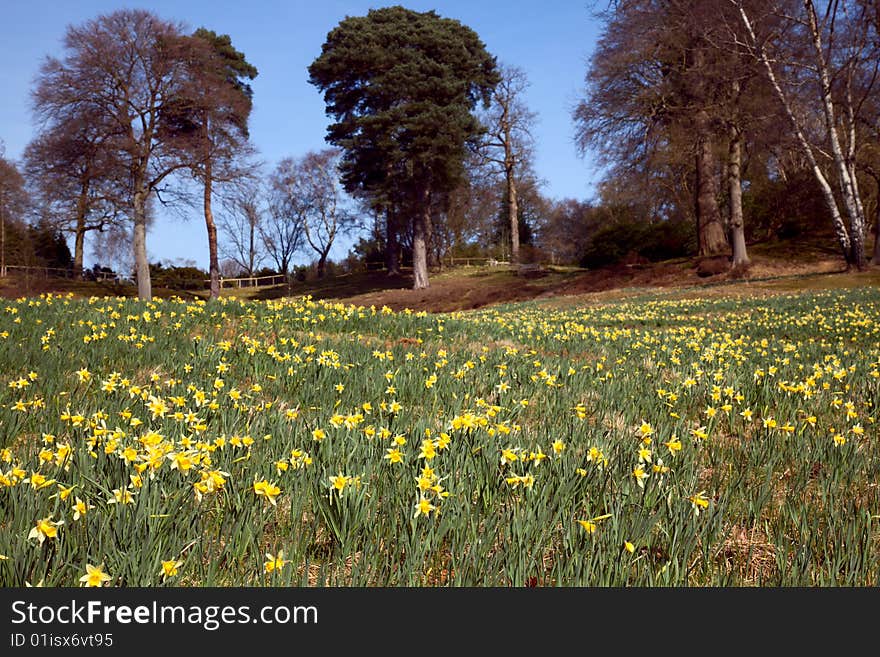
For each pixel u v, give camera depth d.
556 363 7.90
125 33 34.97
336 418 4.25
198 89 37.75
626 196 49.50
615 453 4.20
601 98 34.38
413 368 6.91
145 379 6.27
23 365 6.38
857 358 8.54
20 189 38.59
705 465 4.50
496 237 76.12
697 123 32.34
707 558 3.11
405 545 2.97
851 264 28.20
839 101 29.75
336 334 10.10
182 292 52.75
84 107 35.34
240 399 5.27
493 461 3.84
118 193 37.09
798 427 5.10
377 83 43.44
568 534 3.00
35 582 2.58
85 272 52.62
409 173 42.88
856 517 3.39
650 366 8.11
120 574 2.62
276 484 3.58
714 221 36.97
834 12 27.50
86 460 3.42
